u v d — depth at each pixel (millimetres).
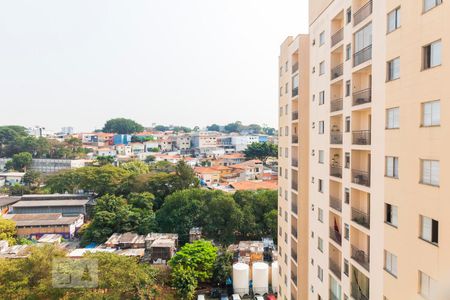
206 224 72750
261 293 53656
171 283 50844
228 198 73375
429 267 13984
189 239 71438
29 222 78750
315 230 27781
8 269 35750
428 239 14266
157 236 69062
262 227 73125
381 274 17531
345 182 22203
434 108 13828
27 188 115125
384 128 17203
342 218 22578
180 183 91750
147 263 55906
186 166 95438
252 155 156750
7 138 172875
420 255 14516
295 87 31828
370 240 18656
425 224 14453
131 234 71375
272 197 77250
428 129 13984
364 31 19750
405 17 15312
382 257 17453
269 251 65125
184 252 55656
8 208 94000
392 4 16312
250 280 55969
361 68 19688
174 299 47750
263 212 76188
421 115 14492
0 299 33562
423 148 14297
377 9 17625
